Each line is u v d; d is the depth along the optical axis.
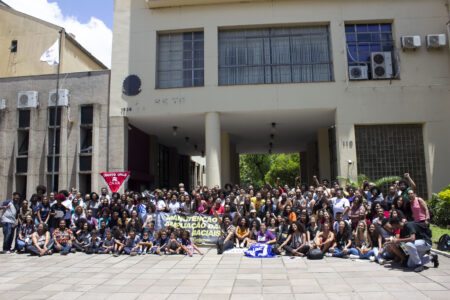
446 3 15.61
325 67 15.84
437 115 14.97
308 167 23.81
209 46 15.94
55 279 7.72
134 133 17.95
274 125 18.33
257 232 10.86
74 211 11.73
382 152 15.12
